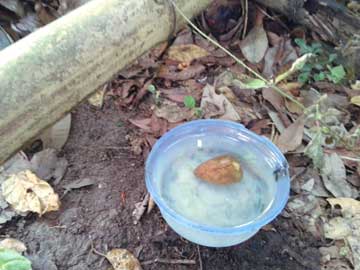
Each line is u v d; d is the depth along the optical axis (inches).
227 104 14.0
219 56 15.4
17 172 12.1
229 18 16.2
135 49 11.5
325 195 12.6
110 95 14.1
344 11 14.8
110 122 13.6
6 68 9.2
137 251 11.2
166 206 10.0
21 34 14.9
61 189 12.1
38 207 11.5
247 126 13.8
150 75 14.7
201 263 11.1
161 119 13.7
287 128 13.5
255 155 11.6
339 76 14.2
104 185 12.3
